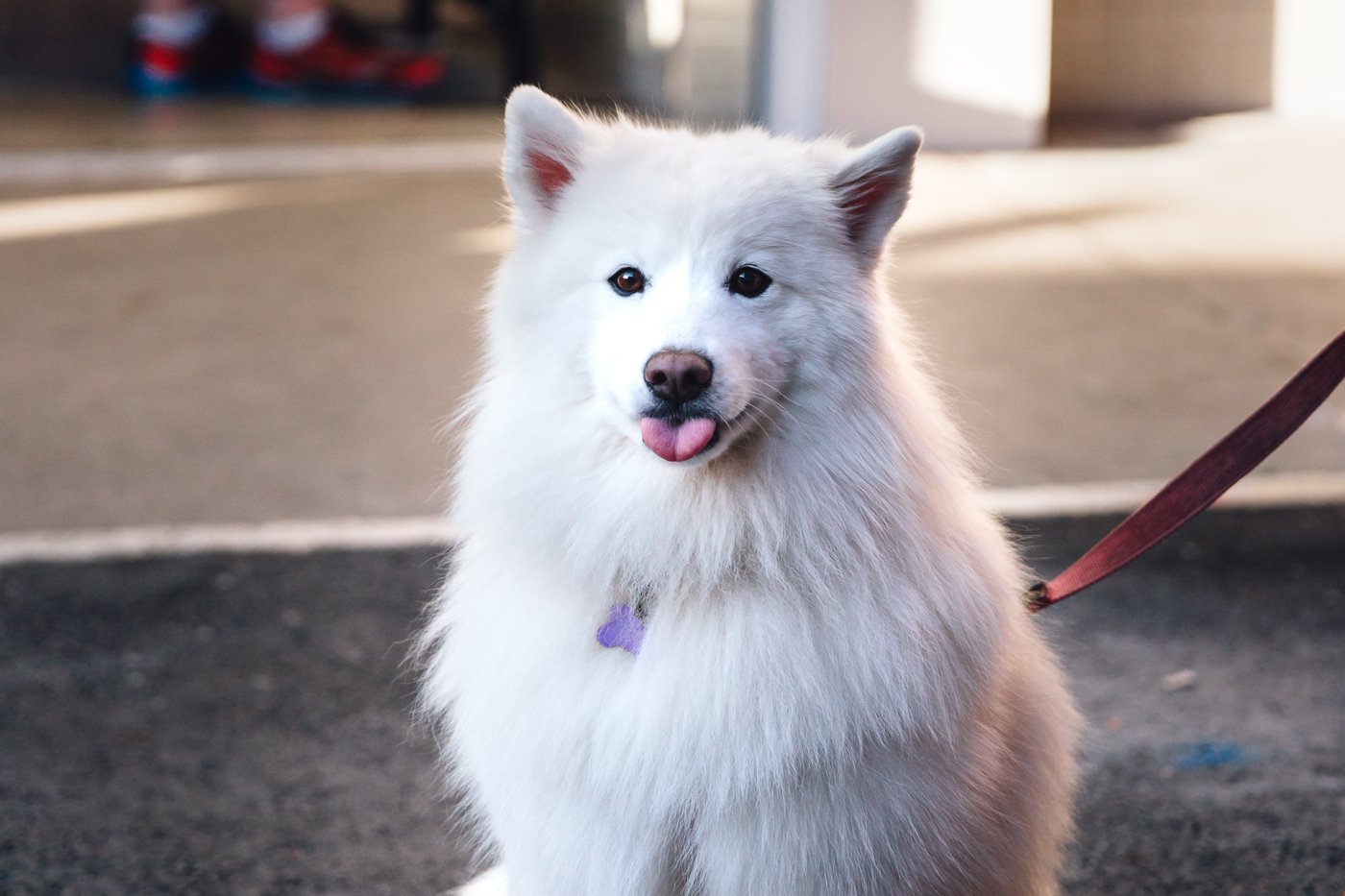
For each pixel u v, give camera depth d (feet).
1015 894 8.98
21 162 34.83
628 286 8.35
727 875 8.04
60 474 18.10
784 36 35.58
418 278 26.91
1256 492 17.61
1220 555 16.06
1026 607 9.58
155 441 19.24
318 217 31.45
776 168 8.60
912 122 36.27
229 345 23.20
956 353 22.25
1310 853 10.83
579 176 8.78
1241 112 41.55
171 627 14.51
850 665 7.91
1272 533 16.53
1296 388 8.95
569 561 8.36
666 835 8.09
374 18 52.39
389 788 11.85
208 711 13.01
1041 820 9.15
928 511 8.29
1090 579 9.59
